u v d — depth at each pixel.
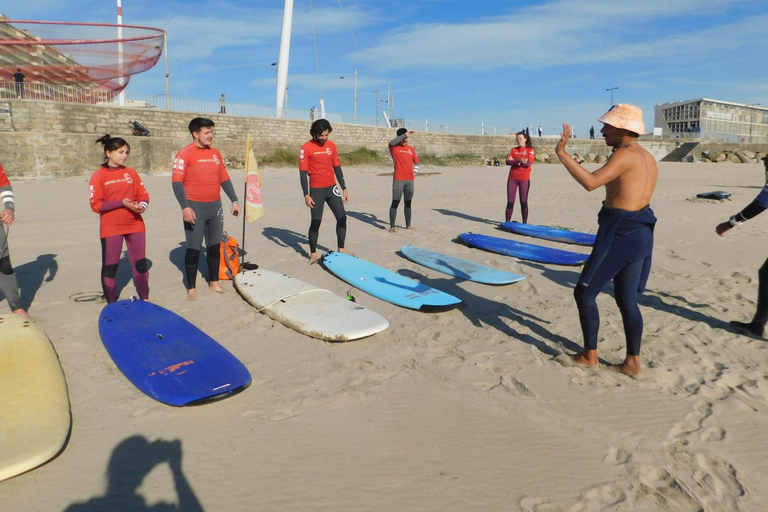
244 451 2.74
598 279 3.49
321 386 3.46
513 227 8.85
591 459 2.70
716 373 3.67
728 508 2.36
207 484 2.47
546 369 3.73
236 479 2.51
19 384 3.21
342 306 4.75
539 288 5.66
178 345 3.85
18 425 2.79
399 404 3.24
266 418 3.06
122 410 3.13
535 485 2.50
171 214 10.41
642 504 2.38
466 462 2.66
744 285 5.79
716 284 5.82
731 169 28.06
